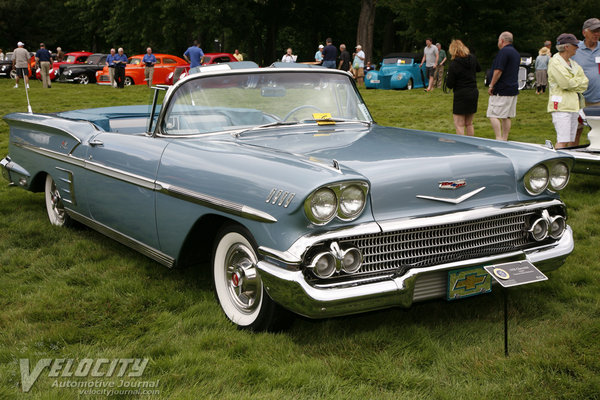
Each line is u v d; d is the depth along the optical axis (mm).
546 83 18062
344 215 2674
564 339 2953
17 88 20953
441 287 2971
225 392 2541
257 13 38469
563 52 6734
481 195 3117
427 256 2963
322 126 4020
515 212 3227
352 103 4344
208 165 3176
